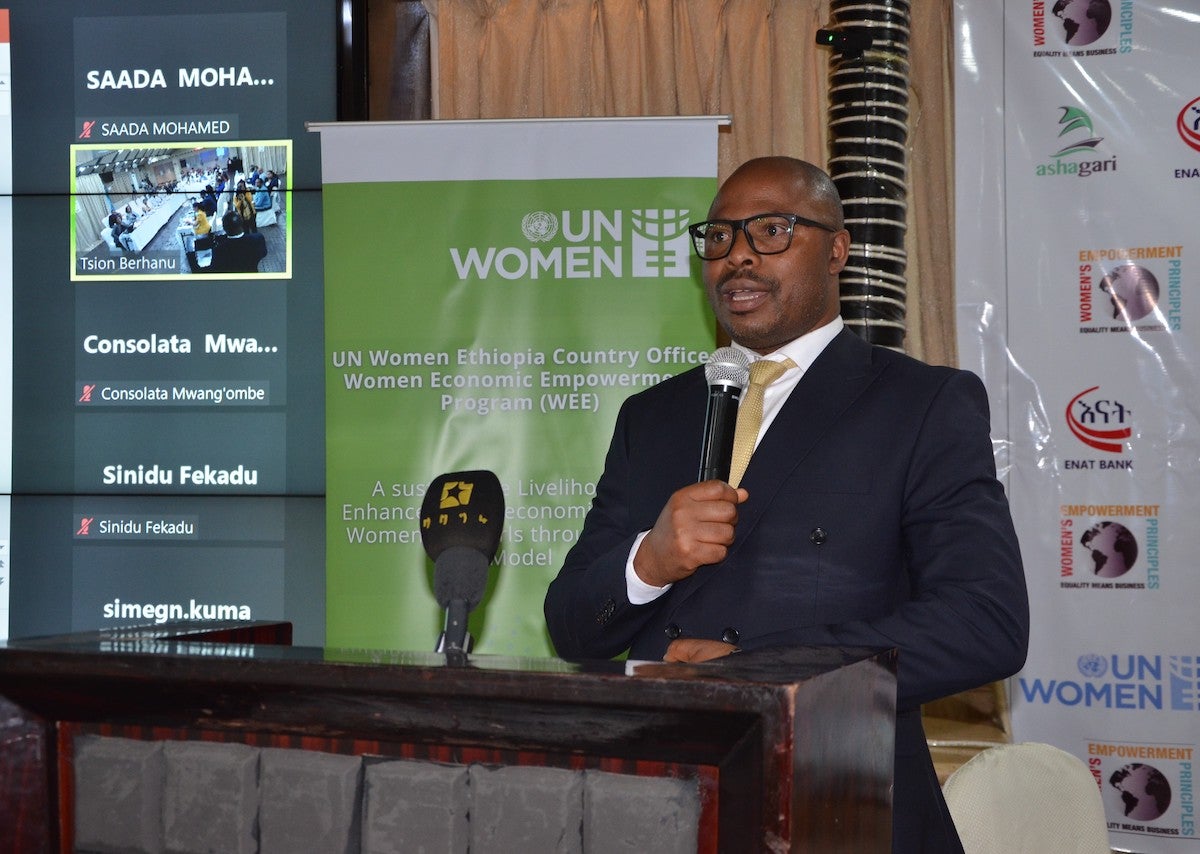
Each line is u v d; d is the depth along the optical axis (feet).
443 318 10.74
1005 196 11.41
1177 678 10.94
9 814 3.43
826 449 5.68
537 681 2.91
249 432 11.66
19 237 11.76
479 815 3.02
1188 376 11.01
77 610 11.68
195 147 11.64
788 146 12.67
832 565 5.44
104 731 3.44
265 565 11.62
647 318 10.61
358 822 3.15
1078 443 11.21
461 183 10.75
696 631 5.53
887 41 11.29
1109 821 11.03
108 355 11.71
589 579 5.51
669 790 2.91
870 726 3.39
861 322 11.06
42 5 11.72
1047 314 11.30
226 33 11.61
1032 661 11.23
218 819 3.25
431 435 10.70
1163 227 11.08
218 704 3.25
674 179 10.62
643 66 12.93
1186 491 11.00
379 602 10.61
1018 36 11.39
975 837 6.03
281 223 11.60
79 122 11.71
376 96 11.98
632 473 6.32
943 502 5.41
